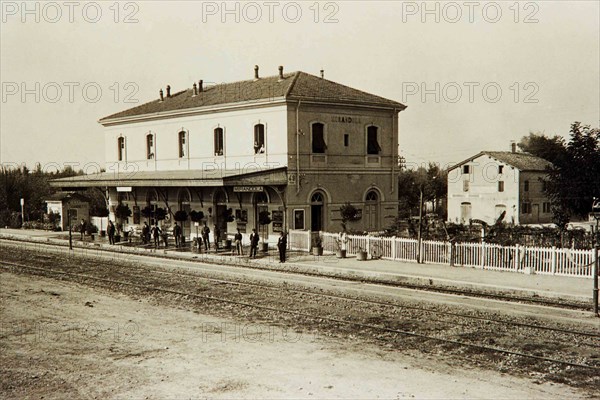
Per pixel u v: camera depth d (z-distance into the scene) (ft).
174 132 134.21
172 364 41.78
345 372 39.40
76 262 100.83
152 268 91.81
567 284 67.87
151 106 147.13
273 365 41.16
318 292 68.59
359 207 117.70
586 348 44.52
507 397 34.50
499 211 199.52
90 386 37.68
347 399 34.53
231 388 36.70
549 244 87.61
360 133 117.19
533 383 36.88
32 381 38.91
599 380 37.32
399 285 72.02
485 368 39.93
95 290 72.64
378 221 120.88
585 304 58.80
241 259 97.55
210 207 125.08
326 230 112.88
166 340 48.29
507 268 79.05
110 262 99.96
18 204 208.85
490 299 62.75
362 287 71.10
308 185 110.01
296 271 84.94
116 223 144.97
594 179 99.14
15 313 59.52
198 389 36.65
